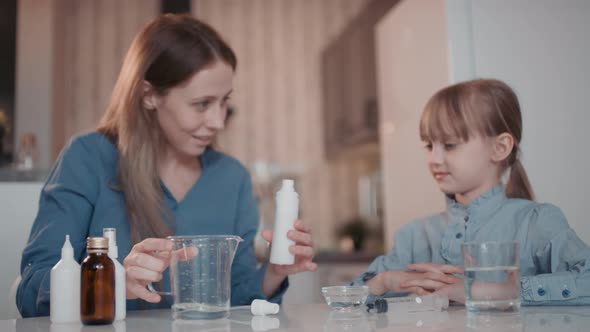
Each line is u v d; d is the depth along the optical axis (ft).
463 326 2.32
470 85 4.39
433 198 6.44
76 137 4.31
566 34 5.46
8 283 5.12
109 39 13.05
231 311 3.08
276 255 3.10
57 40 11.18
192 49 3.76
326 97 13.28
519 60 5.44
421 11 6.49
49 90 10.56
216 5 13.71
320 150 13.62
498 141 4.28
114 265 2.77
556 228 3.87
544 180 5.24
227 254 2.75
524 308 2.97
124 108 4.07
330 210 13.55
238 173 4.82
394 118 7.55
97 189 4.14
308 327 2.41
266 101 13.61
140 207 4.00
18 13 10.63
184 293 2.70
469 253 2.68
